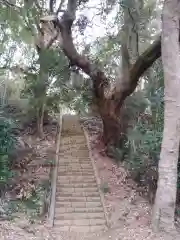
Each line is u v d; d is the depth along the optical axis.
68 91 12.39
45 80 11.34
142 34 10.89
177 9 6.02
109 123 10.48
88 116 14.89
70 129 13.50
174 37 6.05
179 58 6.17
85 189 8.26
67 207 7.38
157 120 9.00
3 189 7.41
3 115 9.45
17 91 13.41
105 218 6.92
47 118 13.78
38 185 7.89
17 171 8.58
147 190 7.94
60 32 9.78
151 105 9.47
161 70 9.99
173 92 6.03
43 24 10.66
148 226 6.28
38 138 11.79
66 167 9.55
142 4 9.83
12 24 10.80
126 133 10.73
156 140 7.65
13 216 6.37
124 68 9.95
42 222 6.53
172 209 6.05
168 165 6.07
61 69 11.21
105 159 10.10
